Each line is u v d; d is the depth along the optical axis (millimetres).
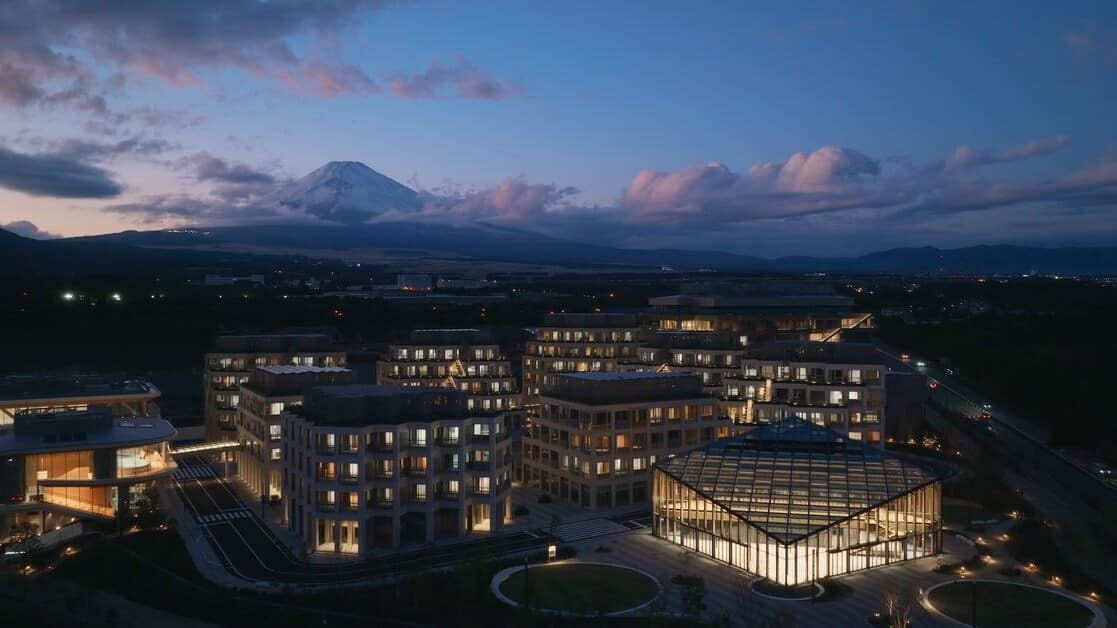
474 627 105625
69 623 106500
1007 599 113812
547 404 177625
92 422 157000
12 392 181750
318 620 106938
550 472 175375
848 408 185500
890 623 104750
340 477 135875
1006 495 163625
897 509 128875
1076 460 197875
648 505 166625
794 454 139375
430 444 140375
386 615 108812
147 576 123688
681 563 130375
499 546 138125
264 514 159750
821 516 124250
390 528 138000
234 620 108000
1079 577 122625
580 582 121312
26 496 147125
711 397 178750
